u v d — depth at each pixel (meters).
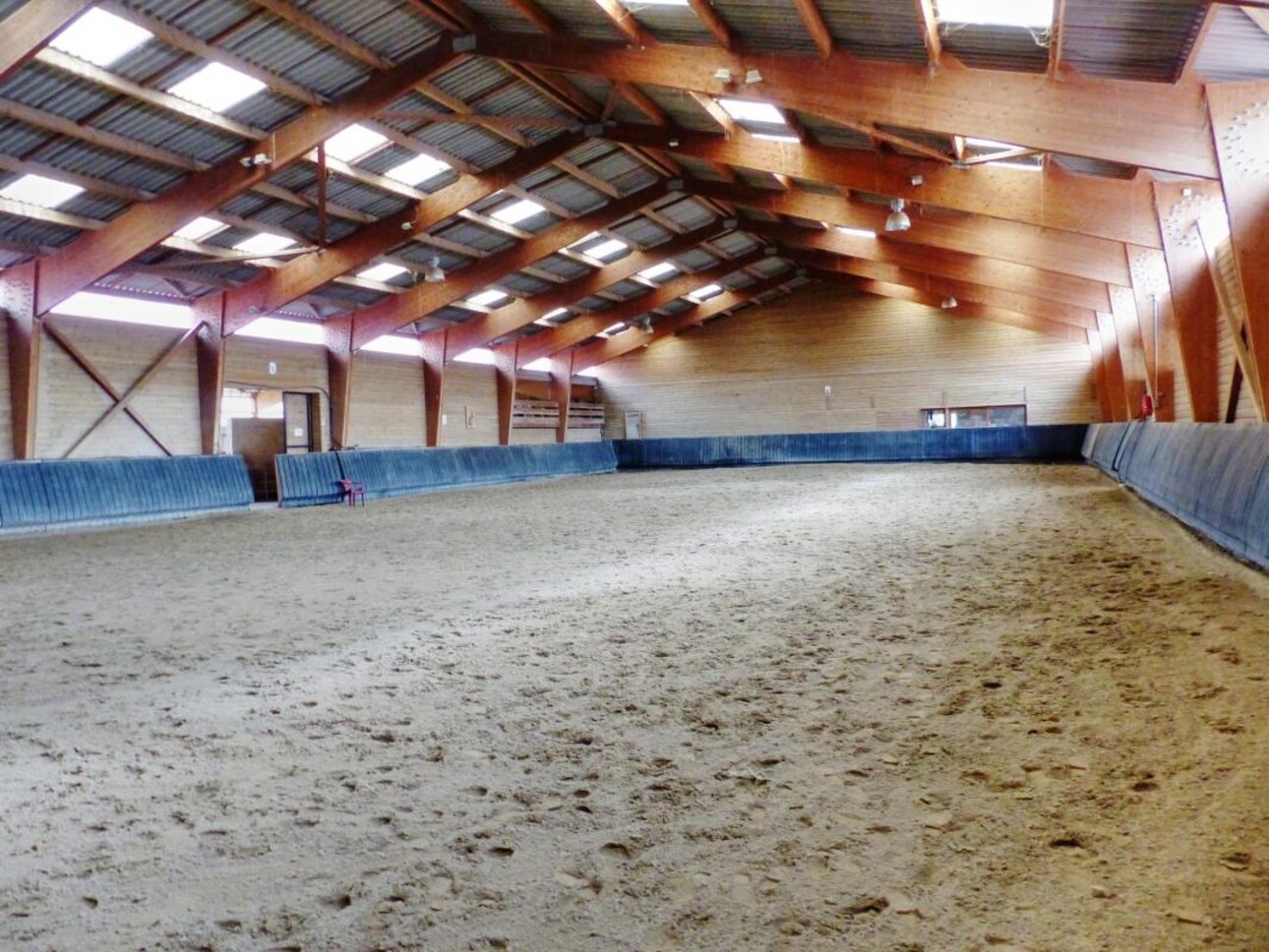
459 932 2.07
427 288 19.03
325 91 11.26
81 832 2.69
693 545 9.03
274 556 9.25
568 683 4.16
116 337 14.80
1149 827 2.41
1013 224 14.79
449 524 12.32
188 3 8.90
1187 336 10.55
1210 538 7.52
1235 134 7.04
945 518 10.42
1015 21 7.47
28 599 6.93
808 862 2.34
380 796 2.90
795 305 28.52
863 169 12.41
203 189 12.05
